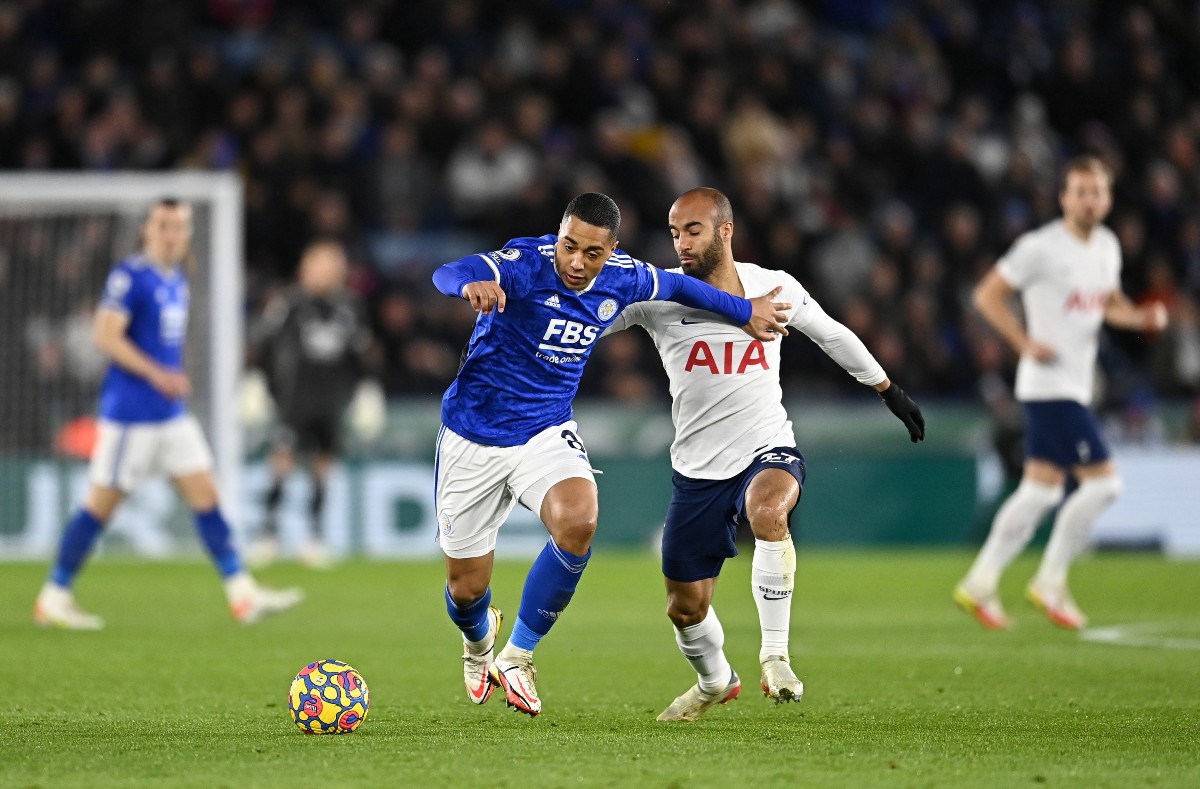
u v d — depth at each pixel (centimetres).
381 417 5947
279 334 5497
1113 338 7269
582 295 2047
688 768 1683
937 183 7469
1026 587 4812
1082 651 3086
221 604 4162
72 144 6856
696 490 2128
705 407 2122
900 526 6209
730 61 7906
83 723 2061
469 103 7256
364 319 6512
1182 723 2094
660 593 4500
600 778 1612
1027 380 3638
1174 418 6494
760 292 2198
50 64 7175
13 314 5709
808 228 7131
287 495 6025
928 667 2812
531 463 2086
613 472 6156
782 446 2122
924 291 6794
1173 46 8738
